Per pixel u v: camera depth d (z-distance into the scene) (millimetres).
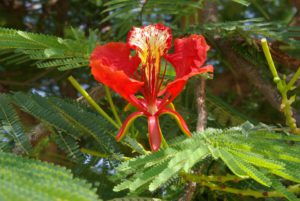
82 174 596
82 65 595
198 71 535
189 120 696
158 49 561
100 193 596
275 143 516
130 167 503
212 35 751
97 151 598
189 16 806
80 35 676
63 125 587
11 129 570
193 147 502
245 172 475
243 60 752
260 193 584
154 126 539
